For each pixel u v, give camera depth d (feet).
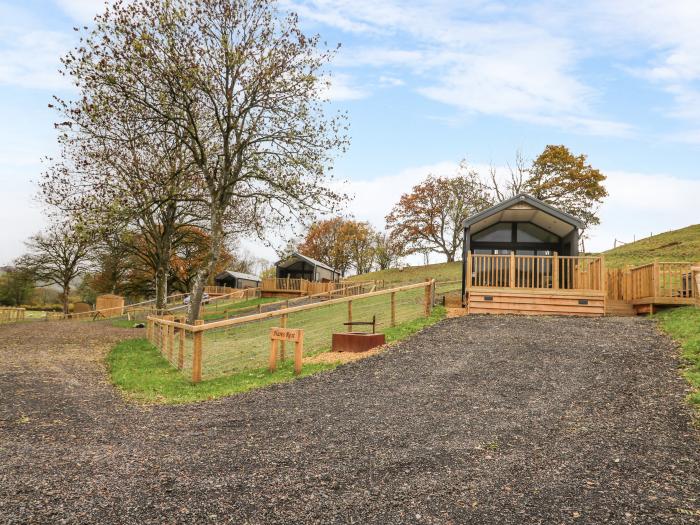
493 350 36.58
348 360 36.45
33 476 16.34
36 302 217.56
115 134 73.51
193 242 124.47
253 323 77.51
